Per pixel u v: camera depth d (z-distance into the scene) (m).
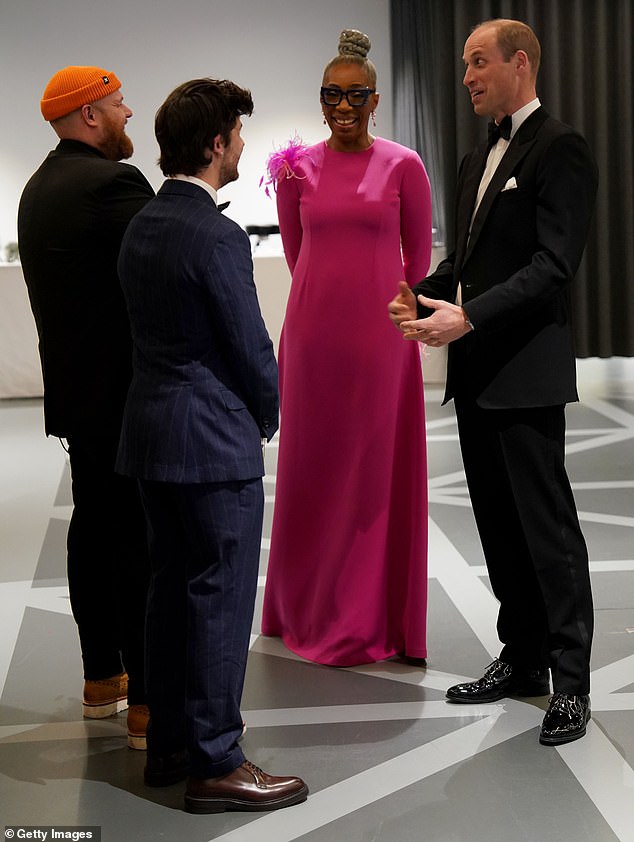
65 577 4.03
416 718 2.75
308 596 3.29
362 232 3.14
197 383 2.23
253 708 2.86
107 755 2.61
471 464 2.79
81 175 2.51
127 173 2.53
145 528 2.58
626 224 8.73
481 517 2.82
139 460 2.26
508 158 2.59
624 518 4.58
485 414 2.68
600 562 3.97
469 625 3.42
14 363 8.24
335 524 3.22
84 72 2.61
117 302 2.54
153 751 2.44
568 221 2.49
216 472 2.22
